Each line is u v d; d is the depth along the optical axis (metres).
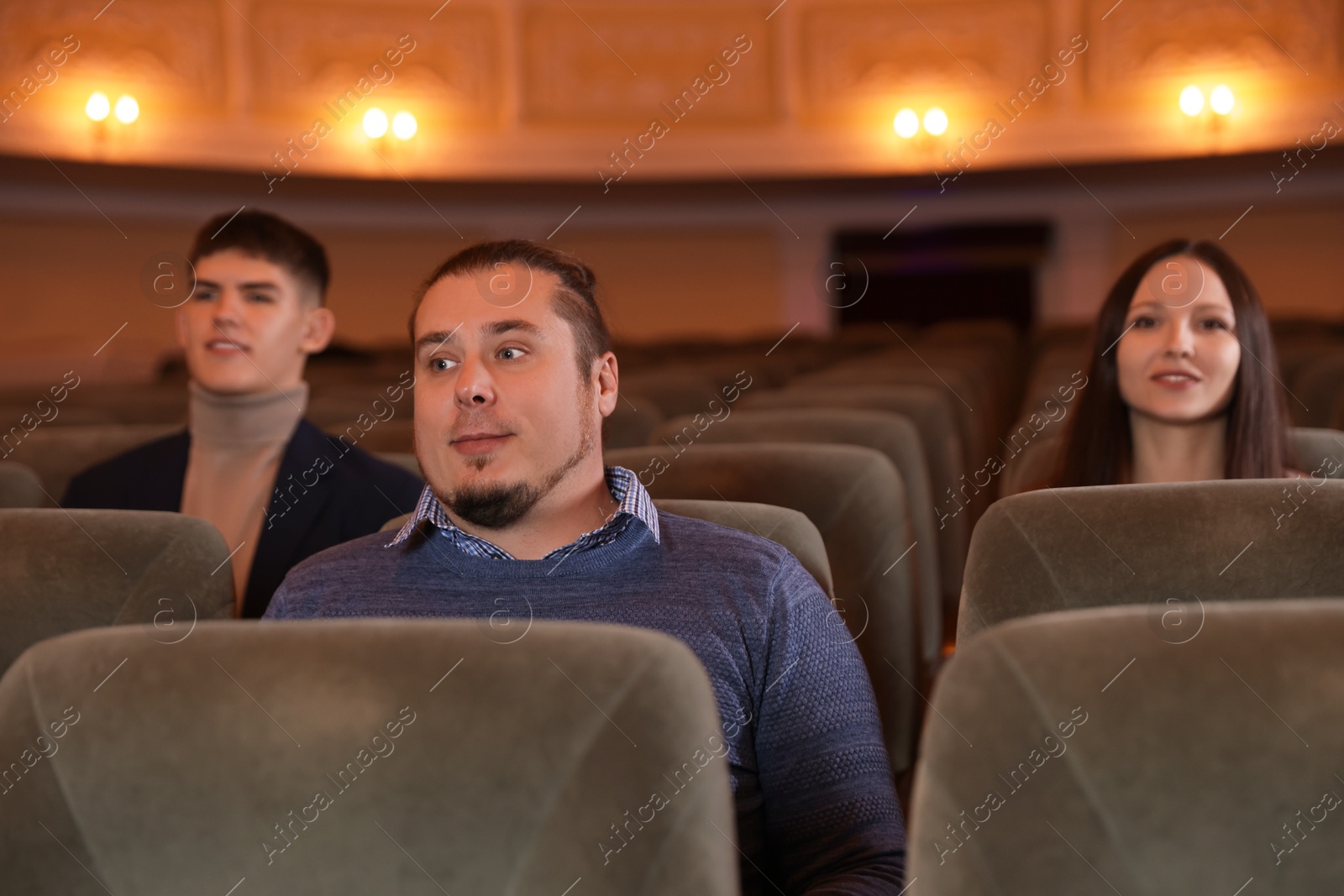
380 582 1.27
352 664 0.82
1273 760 0.72
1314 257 9.62
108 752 0.81
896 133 9.32
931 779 0.76
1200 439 1.92
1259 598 1.16
